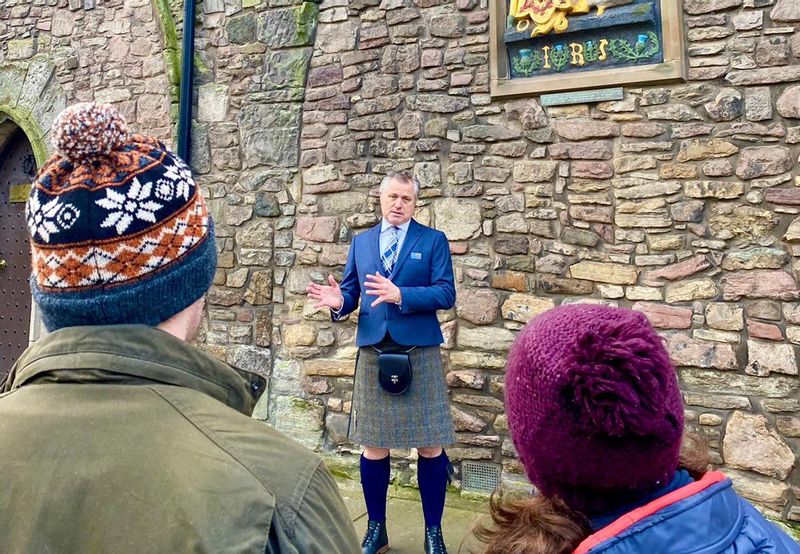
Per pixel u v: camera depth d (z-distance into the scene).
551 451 0.78
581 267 3.08
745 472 2.75
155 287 0.79
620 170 3.03
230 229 3.89
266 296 3.76
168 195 0.81
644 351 0.75
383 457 2.53
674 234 2.92
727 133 2.84
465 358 3.26
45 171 0.82
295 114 3.75
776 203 2.75
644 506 0.78
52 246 0.76
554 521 0.80
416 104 3.45
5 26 4.84
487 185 3.28
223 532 0.68
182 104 3.99
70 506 0.69
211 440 0.75
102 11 4.49
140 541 0.67
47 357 0.79
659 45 2.95
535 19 3.15
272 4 3.83
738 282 2.80
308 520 0.74
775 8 2.78
